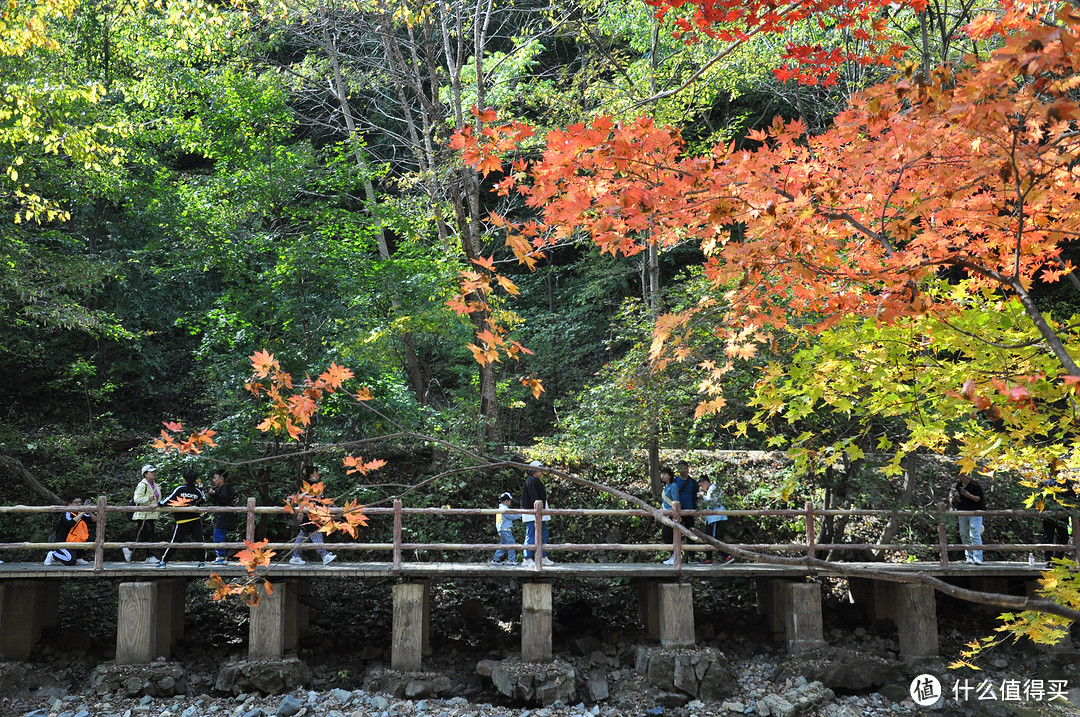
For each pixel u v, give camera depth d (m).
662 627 9.91
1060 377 4.45
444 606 12.27
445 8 14.73
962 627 11.32
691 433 12.53
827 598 12.29
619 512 9.73
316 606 10.90
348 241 13.85
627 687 9.50
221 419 13.20
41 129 11.05
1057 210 4.48
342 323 12.95
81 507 9.73
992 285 5.47
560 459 14.91
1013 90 3.74
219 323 12.95
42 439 16.03
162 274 14.61
